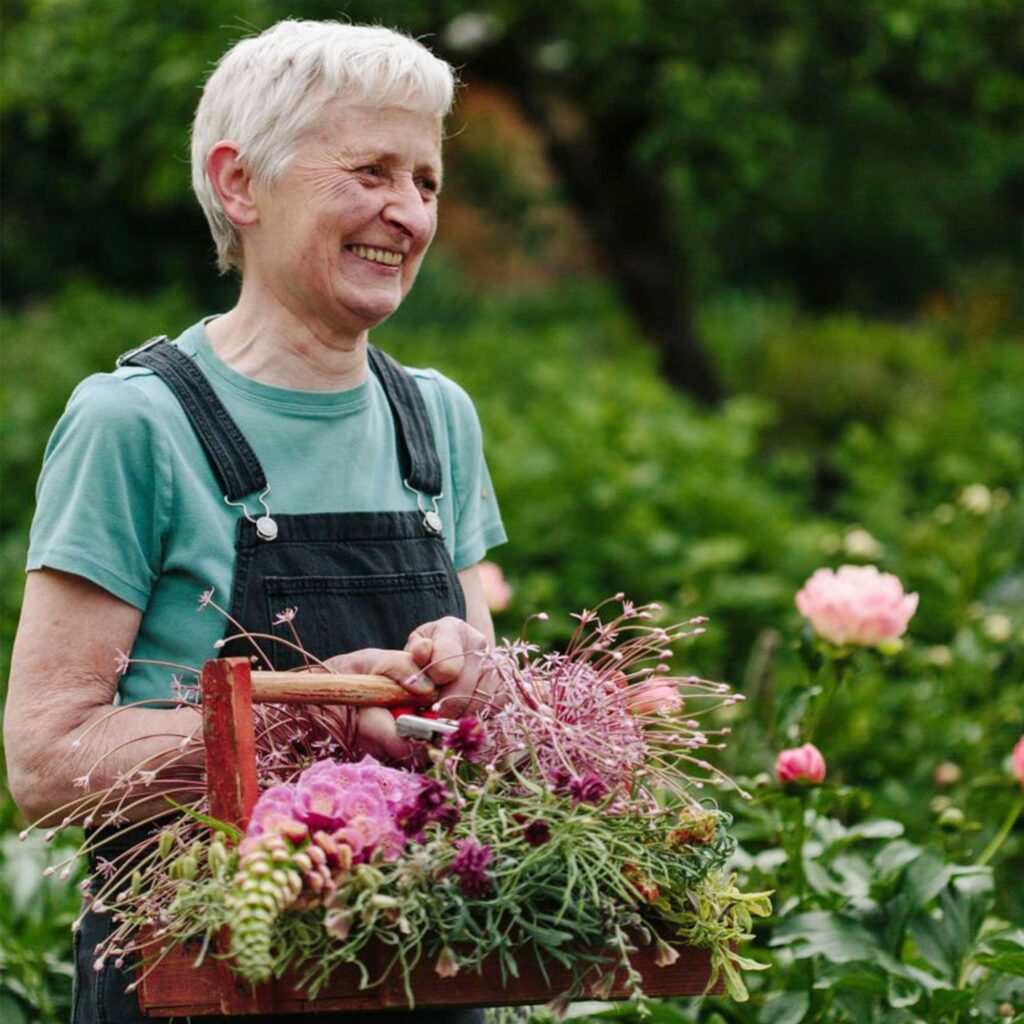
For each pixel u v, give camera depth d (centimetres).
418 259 250
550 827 209
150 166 1079
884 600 350
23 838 231
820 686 364
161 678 238
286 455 245
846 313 2091
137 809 226
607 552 671
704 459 797
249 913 189
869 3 945
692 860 217
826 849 344
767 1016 322
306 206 241
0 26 1069
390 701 223
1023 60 1033
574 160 1162
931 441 922
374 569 246
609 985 211
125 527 234
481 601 272
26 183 1627
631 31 938
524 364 1078
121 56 937
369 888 198
